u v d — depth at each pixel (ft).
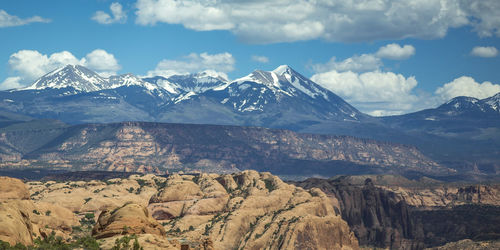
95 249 590.96
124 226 636.89
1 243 551.18
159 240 614.75
